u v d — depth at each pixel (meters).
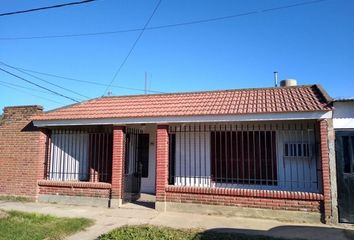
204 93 13.89
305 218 9.46
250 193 10.03
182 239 7.52
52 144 13.34
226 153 11.70
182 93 14.20
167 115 10.80
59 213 10.45
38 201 12.43
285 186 11.06
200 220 9.62
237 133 11.73
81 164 13.07
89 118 11.77
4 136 13.15
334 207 9.20
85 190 11.85
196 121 10.60
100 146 12.98
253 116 10.05
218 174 11.83
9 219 9.16
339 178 9.41
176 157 12.34
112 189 11.43
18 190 12.68
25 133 12.91
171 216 10.11
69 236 7.94
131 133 13.20
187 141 12.35
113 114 11.84
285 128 11.10
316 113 9.44
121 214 10.36
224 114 10.27
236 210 10.16
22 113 13.09
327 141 9.43
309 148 10.91
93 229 8.62
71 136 13.29
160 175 10.98
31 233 7.80
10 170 12.88
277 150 11.33
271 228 8.80
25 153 12.80
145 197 13.18
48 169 13.05
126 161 12.63
